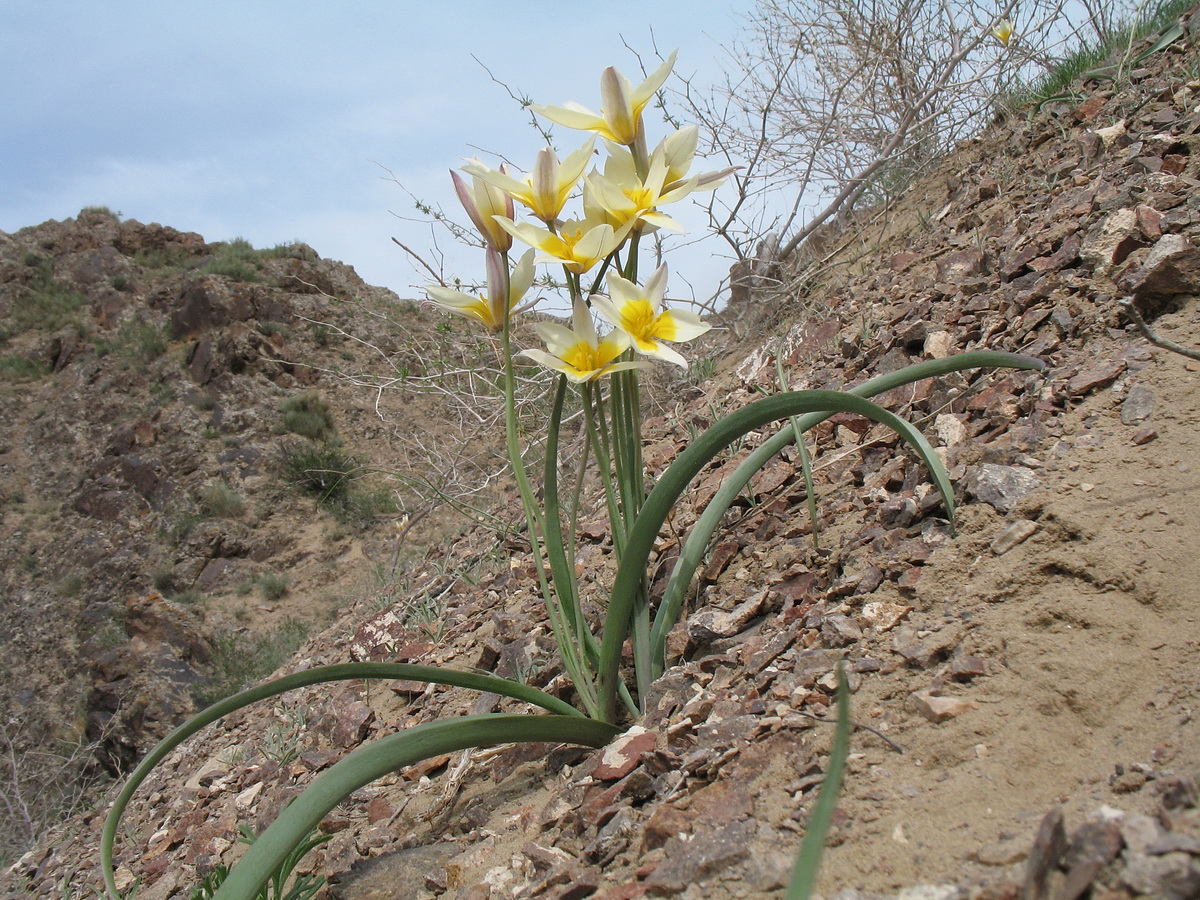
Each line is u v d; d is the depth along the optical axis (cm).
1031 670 141
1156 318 219
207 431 2164
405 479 396
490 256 184
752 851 127
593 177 175
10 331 2792
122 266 2948
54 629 1828
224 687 1472
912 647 158
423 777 228
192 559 1864
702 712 171
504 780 204
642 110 188
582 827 161
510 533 394
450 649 311
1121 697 130
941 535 185
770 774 145
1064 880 97
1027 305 263
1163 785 108
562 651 195
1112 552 153
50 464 2295
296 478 2003
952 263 349
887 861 116
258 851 135
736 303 580
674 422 410
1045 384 218
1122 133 331
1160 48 397
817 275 501
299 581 1808
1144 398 191
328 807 143
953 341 278
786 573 208
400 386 533
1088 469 178
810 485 209
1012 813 117
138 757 1424
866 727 145
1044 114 419
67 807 664
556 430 195
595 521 353
